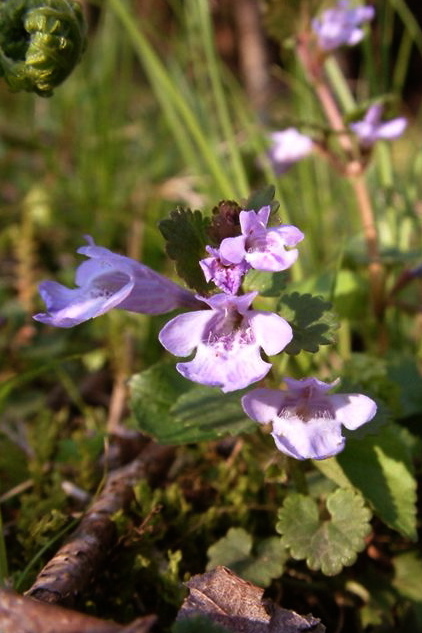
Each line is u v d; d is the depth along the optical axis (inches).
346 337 5.8
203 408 3.9
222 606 3.2
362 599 4.1
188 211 3.4
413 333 6.8
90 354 6.4
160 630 3.9
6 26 3.9
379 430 3.6
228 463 4.8
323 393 3.3
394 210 6.5
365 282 6.1
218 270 3.1
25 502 4.4
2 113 10.3
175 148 9.7
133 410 4.3
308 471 4.3
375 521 4.3
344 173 5.7
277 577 3.8
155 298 3.5
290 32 5.8
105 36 8.7
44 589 3.4
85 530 3.9
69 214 8.2
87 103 8.9
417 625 4.0
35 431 5.3
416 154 7.5
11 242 7.9
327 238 7.8
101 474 4.7
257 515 4.5
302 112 7.5
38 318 3.4
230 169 7.9
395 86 7.3
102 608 3.9
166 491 4.4
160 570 4.0
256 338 3.2
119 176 9.0
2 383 4.6
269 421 3.3
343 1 5.7
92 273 3.7
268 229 3.0
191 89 8.5
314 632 3.2
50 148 8.8
